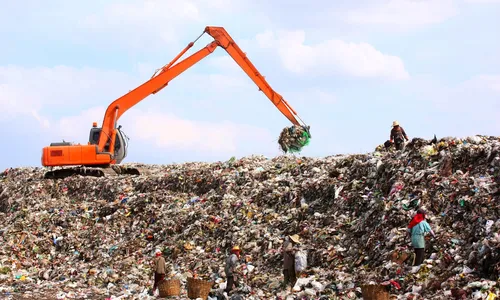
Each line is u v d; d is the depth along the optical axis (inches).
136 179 1242.0
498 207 615.2
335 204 821.2
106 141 1371.8
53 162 1318.9
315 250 730.8
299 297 608.7
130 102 1380.4
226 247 848.3
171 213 1013.2
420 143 827.4
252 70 1341.0
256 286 690.8
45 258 981.2
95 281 807.1
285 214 870.4
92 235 1016.9
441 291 531.2
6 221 1190.9
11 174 1588.3
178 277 772.0
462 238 609.9
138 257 903.7
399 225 681.0
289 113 1336.1
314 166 994.1
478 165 719.7
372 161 868.0
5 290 751.1
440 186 704.4
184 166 1370.6
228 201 971.9
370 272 631.2
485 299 487.2
